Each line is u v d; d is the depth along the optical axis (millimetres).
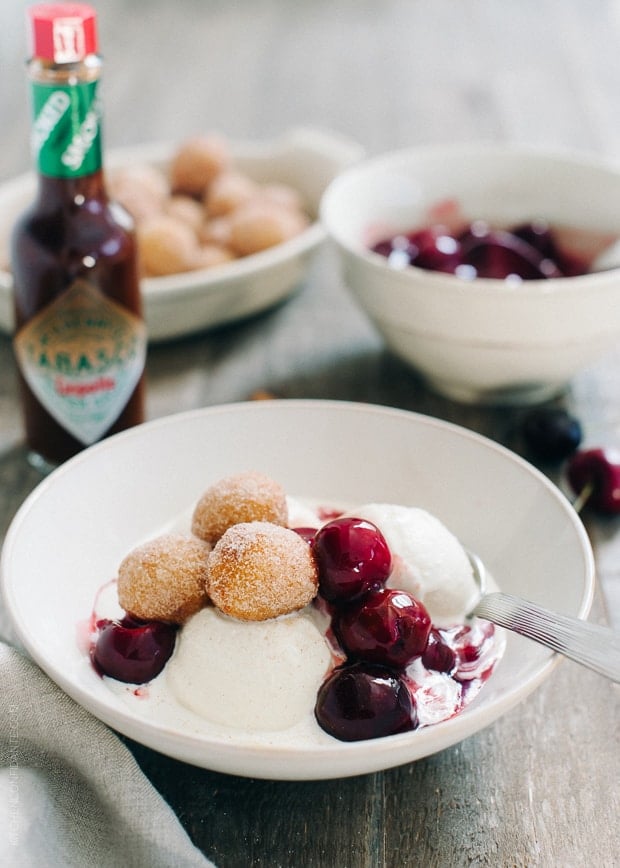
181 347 627
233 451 490
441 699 395
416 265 596
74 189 494
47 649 400
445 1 1348
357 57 1137
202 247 665
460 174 637
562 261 630
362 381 598
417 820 383
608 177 613
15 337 516
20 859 357
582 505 512
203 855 363
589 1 1330
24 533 426
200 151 716
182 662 396
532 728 414
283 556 392
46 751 382
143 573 400
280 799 389
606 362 618
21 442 553
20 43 1185
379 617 384
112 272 502
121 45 1174
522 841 378
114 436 472
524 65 1102
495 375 556
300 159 745
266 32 1228
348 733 375
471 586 429
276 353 623
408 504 479
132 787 371
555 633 386
